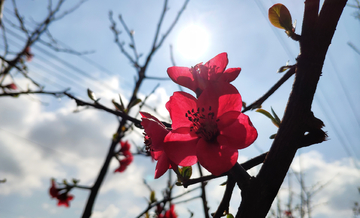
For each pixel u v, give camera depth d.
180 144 0.10
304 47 0.09
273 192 0.08
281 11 0.10
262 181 0.08
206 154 0.09
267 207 0.08
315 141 0.08
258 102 0.15
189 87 0.11
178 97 0.10
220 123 0.10
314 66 0.08
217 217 0.11
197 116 0.10
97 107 0.15
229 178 0.11
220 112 0.10
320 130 0.08
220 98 0.10
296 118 0.08
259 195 0.08
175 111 0.10
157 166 0.11
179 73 0.11
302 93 0.08
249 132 0.09
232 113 0.10
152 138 0.10
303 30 0.09
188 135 0.10
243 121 0.09
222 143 0.09
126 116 0.15
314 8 0.09
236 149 0.09
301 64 0.08
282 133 0.08
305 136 0.09
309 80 0.08
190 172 0.11
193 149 0.10
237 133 0.09
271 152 0.08
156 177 0.10
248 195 0.08
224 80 0.11
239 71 0.11
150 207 0.27
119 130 0.36
